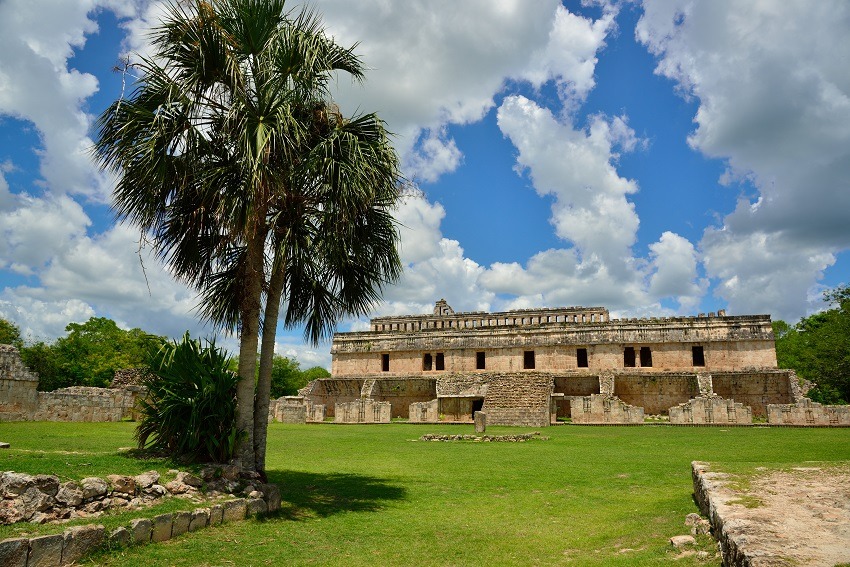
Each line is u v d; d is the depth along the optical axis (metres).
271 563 6.64
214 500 8.16
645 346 41.66
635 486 11.70
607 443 20.00
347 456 16.69
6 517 5.95
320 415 37.03
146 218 9.68
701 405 29.11
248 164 9.03
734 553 4.98
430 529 8.46
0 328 43.00
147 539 6.68
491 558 7.04
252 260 10.45
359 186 9.79
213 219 10.27
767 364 37.81
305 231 10.80
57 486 6.58
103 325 50.88
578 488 11.70
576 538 7.92
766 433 22.50
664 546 6.89
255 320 10.51
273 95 9.54
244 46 10.41
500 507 10.05
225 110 10.05
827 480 7.97
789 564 4.22
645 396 40.16
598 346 41.97
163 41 9.93
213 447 9.66
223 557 6.64
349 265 12.05
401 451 18.02
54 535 5.66
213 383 9.70
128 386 30.28
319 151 10.02
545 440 21.55
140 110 9.36
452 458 16.23
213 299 11.57
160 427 9.81
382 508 9.88
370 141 10.68
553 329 43.56
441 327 49.28
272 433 25.16
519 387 36.53
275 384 64.12
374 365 48.53
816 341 36.09
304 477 12.63
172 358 9.95
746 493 7.24
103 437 17.50
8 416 24.61
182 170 9.77
